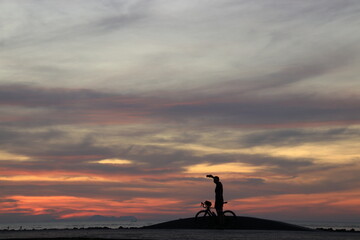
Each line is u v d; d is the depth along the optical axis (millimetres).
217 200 33625
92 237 24797
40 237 25062
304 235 26922
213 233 28359
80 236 25844
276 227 33812
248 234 27391
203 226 34312
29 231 33594
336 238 24344
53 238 24078
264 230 32156
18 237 25078
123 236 25609
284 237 25016
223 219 33531
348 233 30188
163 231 31016
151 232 29828
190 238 23703
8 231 34406
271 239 23109
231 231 30766
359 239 23531
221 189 33719
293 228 33969
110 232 30438
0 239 23234
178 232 29531
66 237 24969
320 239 23406
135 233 28719
